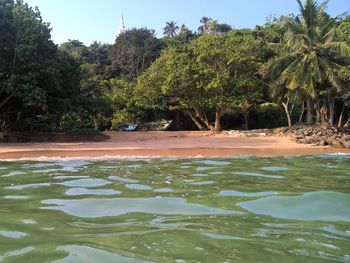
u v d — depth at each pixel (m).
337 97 32.88
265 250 3.84
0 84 22.45
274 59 31.34
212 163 11.96
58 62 24.52
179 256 3.64
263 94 36.16
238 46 33.28
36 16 24.56
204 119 38.00
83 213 5.35
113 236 4.26
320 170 10.23
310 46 29.14
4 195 6.61
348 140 20.88
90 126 35.97
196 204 5.91
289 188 7.28
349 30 32.66
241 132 30.36
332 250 3.88
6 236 4.28
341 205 5.84
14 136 23.58
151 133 31.97
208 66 32.16
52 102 24.56
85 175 9.08
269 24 42.22
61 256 3.61
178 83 32.59
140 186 7.49
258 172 9.72
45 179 8.41
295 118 42.53
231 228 4.61
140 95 37.91
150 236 4.26
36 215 5.23
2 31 22.55
